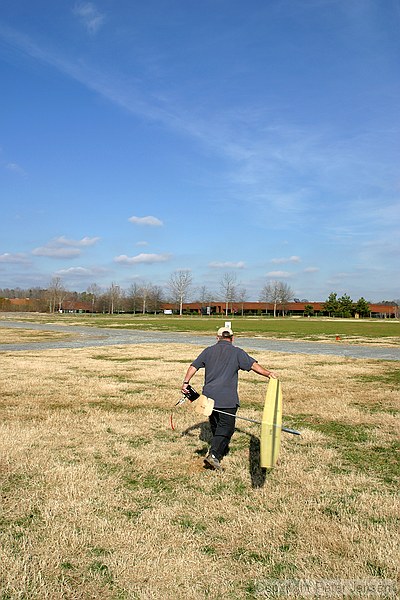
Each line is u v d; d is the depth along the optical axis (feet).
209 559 13.79
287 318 339.16
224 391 21.24
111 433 27.32
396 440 26.78
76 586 12.39
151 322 224.94
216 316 369.91
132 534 15.06
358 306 401.90
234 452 24.13
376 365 62.59
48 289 447.01
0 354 74.59
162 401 36.76
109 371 54.19
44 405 34.65
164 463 22.25
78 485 19.04
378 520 16.47
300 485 19.72
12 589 12.10
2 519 16.07
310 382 47.75
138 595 12.07
